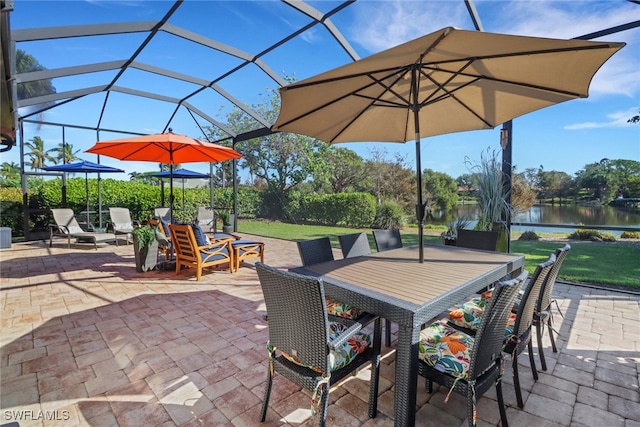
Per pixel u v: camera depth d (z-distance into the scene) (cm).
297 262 624
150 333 305
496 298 151
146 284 469
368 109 316
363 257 290
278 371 183
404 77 274
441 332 201
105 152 518
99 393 213
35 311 361
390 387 222
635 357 255
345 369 178
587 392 211
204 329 314
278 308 176
